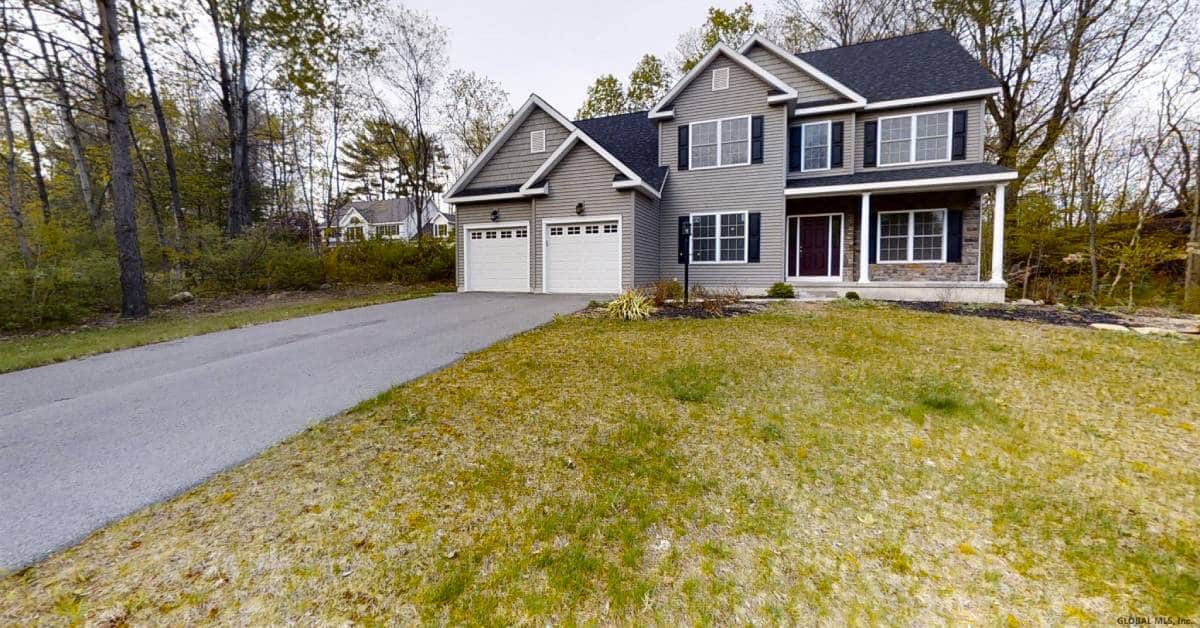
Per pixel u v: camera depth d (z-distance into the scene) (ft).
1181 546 8.18
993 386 15.61
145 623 6.30
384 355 19.39
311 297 46.29
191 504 8.91
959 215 40.06
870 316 27.94
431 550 7.85
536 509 8.98
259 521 8.42
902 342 21.17
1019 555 8.05
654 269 43.68
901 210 41.42
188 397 14.70
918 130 40.70
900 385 15.47
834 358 18.56
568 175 41.04
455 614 6.66
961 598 7.18
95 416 13.23
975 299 36.01
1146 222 46.09
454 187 46.16
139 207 58.44
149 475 9.91
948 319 27.09
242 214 55.42
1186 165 44.32
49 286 32.78
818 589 7.32
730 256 42.65
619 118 55.47
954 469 10.65
